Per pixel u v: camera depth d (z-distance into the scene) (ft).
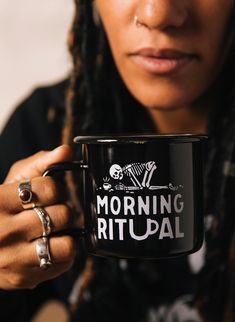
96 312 4.15
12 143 4.75
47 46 6.34
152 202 2.42
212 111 3.82
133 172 2.41
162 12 2.92
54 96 4.78
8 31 6.36
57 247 2.69
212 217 3.78
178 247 2.48
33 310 4.55
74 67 4.00
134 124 4.17
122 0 3.11
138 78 3.24
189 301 4.00
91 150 2.50
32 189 2.68
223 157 3.69
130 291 4.10
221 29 3.15
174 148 2.41
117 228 2.46
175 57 3.10
